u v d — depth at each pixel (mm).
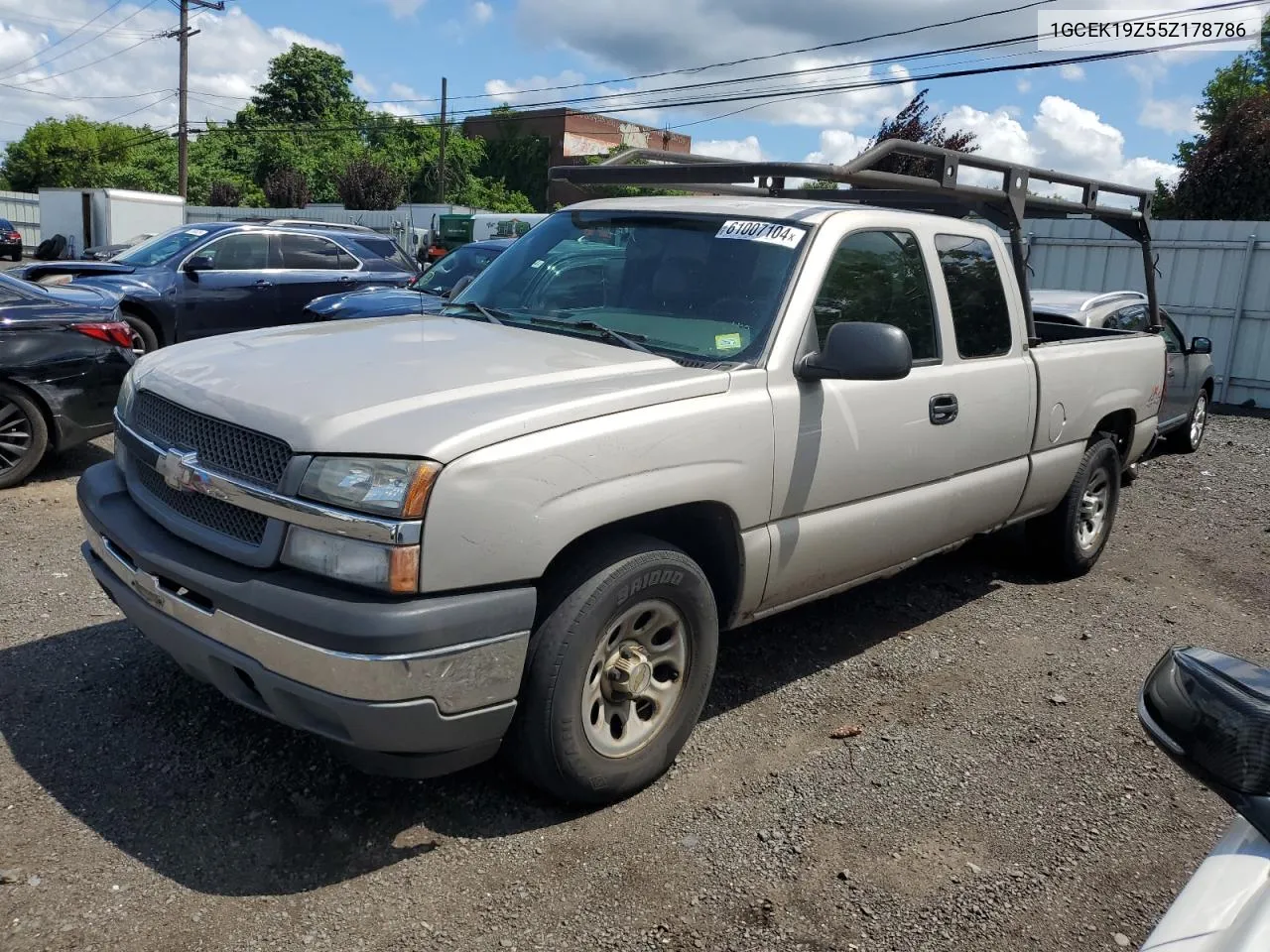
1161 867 3281
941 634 5137
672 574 3326
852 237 4098
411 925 2793
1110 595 5938
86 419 6977
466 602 2812
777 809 3451
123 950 2635
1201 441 11461
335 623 2695
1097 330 6809
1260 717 1536
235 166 58000
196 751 3578
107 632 4508
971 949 2842
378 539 2721
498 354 3514
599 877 3041
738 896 2990
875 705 4293
